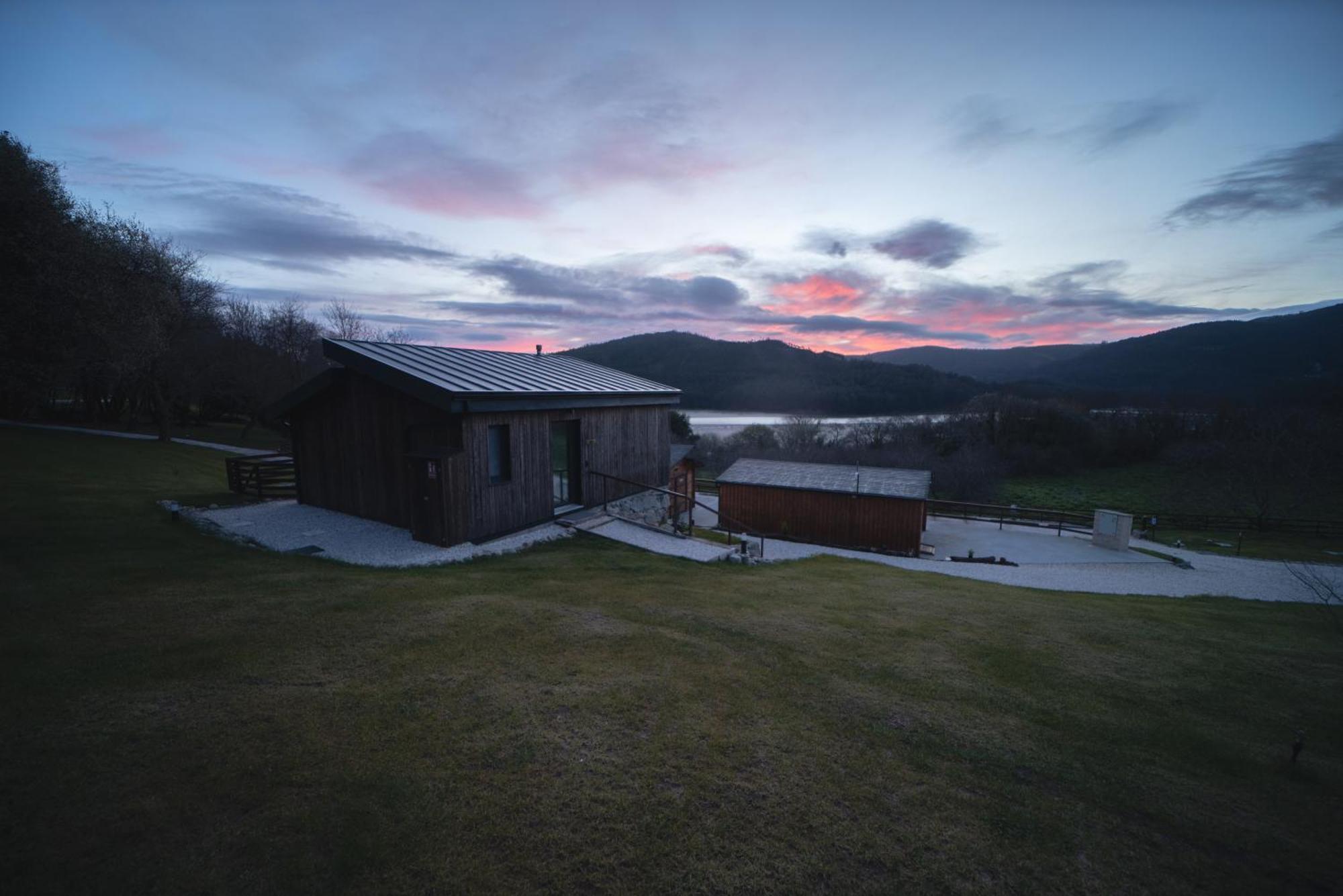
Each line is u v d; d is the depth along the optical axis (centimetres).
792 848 318
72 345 1312
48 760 349
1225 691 600
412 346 1282
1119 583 1516
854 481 2197
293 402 1173
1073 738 472
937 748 438
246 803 324
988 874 312
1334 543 2623
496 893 277
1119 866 326
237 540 938
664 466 1623
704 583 910
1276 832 368
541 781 360
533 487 1133
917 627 751
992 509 2764
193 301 2864
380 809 327
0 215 1137
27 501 1055
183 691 439
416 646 547
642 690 491
